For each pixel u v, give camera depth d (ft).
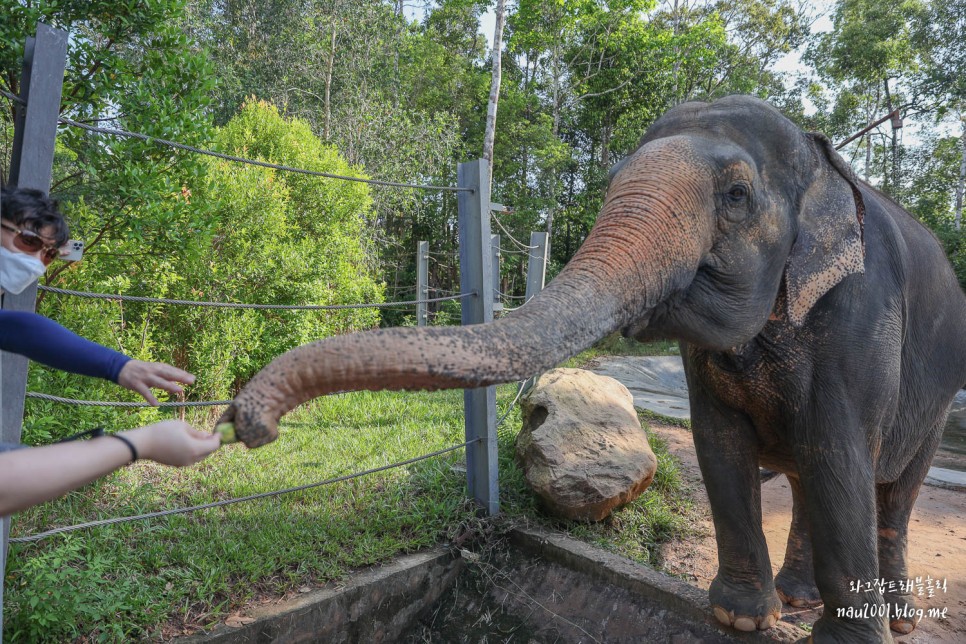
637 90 80.89
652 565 12.34
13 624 8.54
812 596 10.77
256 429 4.28
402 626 11.33
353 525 12.48
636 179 6.61
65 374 14.51
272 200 24.26
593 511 12.82
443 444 17.84
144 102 14.03
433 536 12.36
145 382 5.00
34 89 7.22
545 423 14.03
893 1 84.33
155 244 16.28
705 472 9.31
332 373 4.60
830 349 7.82
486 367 4.96
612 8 67.10
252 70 55.72
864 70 85.40
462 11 80.94
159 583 9.91
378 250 53.72
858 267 7.49
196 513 12.78
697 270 6.84
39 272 5.33
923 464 10.73
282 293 25.20
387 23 56.44
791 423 8.26
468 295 13.71
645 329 7.05
